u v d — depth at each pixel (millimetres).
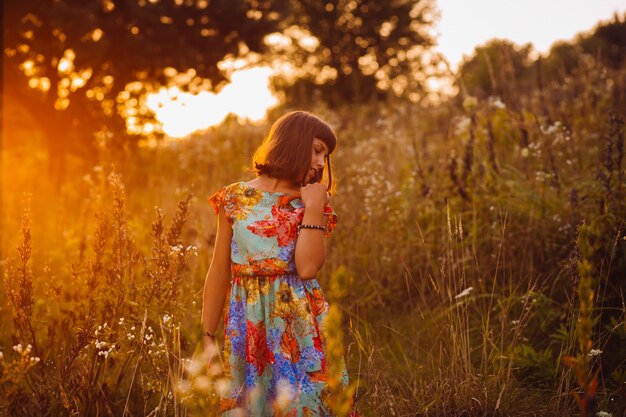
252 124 9031
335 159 6863
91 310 3047
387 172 5895
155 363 2871
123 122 10664
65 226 5723
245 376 2428
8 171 11633
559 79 8039
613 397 3170
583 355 1874
